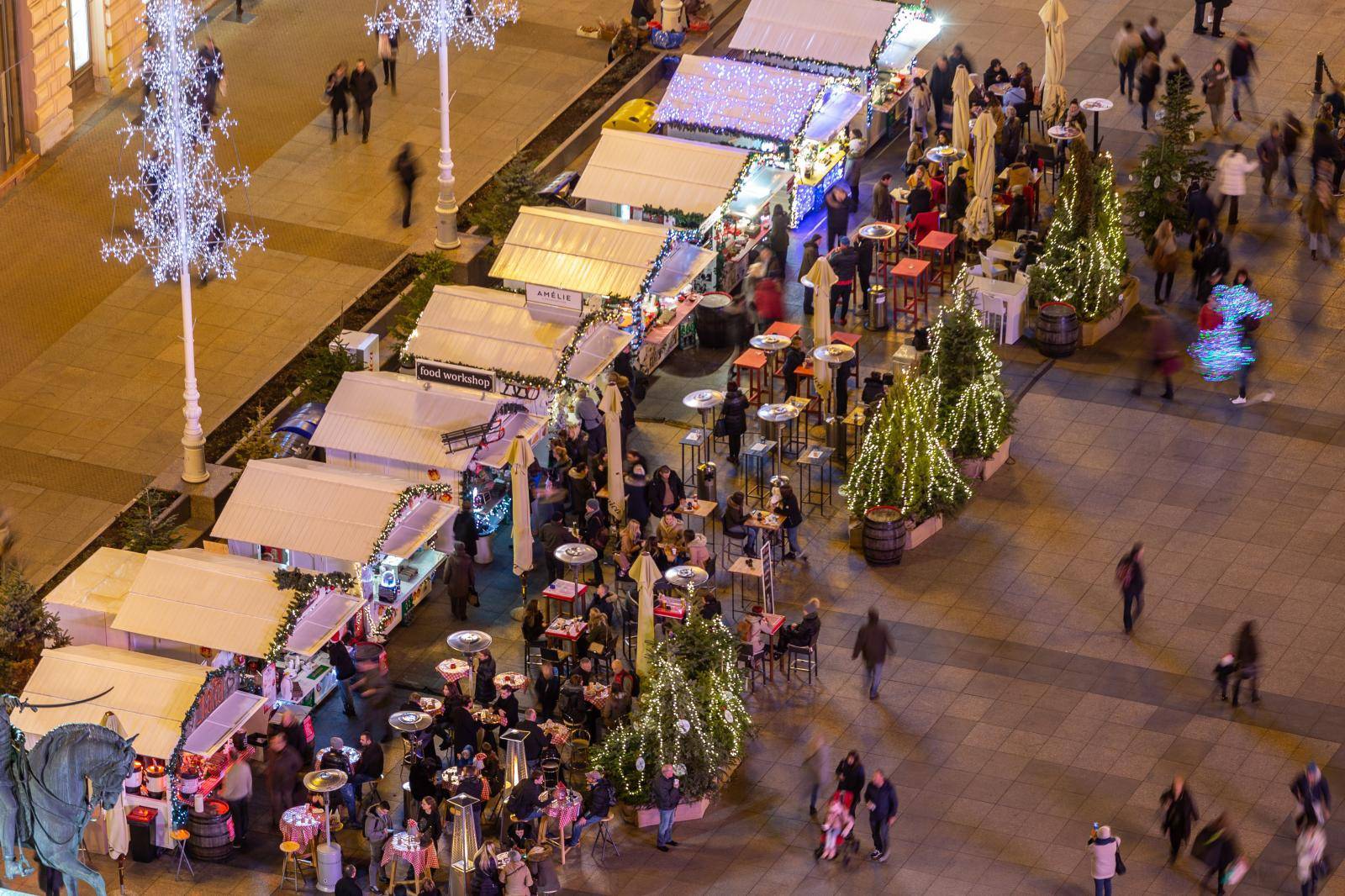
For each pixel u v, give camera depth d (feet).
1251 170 339.77
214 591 255.91
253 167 345.51
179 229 282.36
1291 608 276.00
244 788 245.04
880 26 355.77
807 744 258.57
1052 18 351.87
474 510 282.15
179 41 346.33
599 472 288.92
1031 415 306.96
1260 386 311.06
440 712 255.91
